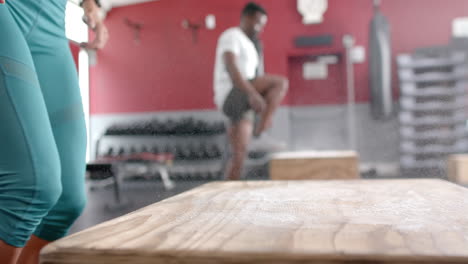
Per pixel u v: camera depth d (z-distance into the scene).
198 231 0.35
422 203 0.49
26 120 0.59
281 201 0.52
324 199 0.53
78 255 0.31
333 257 0.27
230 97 1.83
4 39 0.60
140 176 5.25
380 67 5.47
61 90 0.79
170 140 6.16
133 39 6.54
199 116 6.25
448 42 5.63
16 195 0.57
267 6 6.10
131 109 6.50
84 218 2.51
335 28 5.92
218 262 0.28
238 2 6.21
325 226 0.36
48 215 0.75
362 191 0.61
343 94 6.02
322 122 6.05
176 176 5.38
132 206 2.96
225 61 1.84
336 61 6.08
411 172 5.25
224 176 1.89
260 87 1.93
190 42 6.35
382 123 5.75
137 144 6.31
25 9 0.72
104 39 1.07
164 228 0.37
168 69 6.39
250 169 3.17
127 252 0.30
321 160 1.52
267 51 6.07
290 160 1.53
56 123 0.77
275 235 0.33
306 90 6.12
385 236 0.32
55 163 0.62
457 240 0.31
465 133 5.14
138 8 6.53
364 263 0.27
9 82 0.59
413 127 5.31
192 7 6.35
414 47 5.73
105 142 6.46
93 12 1.02
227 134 1.89
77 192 0.78
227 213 0.44
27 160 0.58
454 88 5.25
